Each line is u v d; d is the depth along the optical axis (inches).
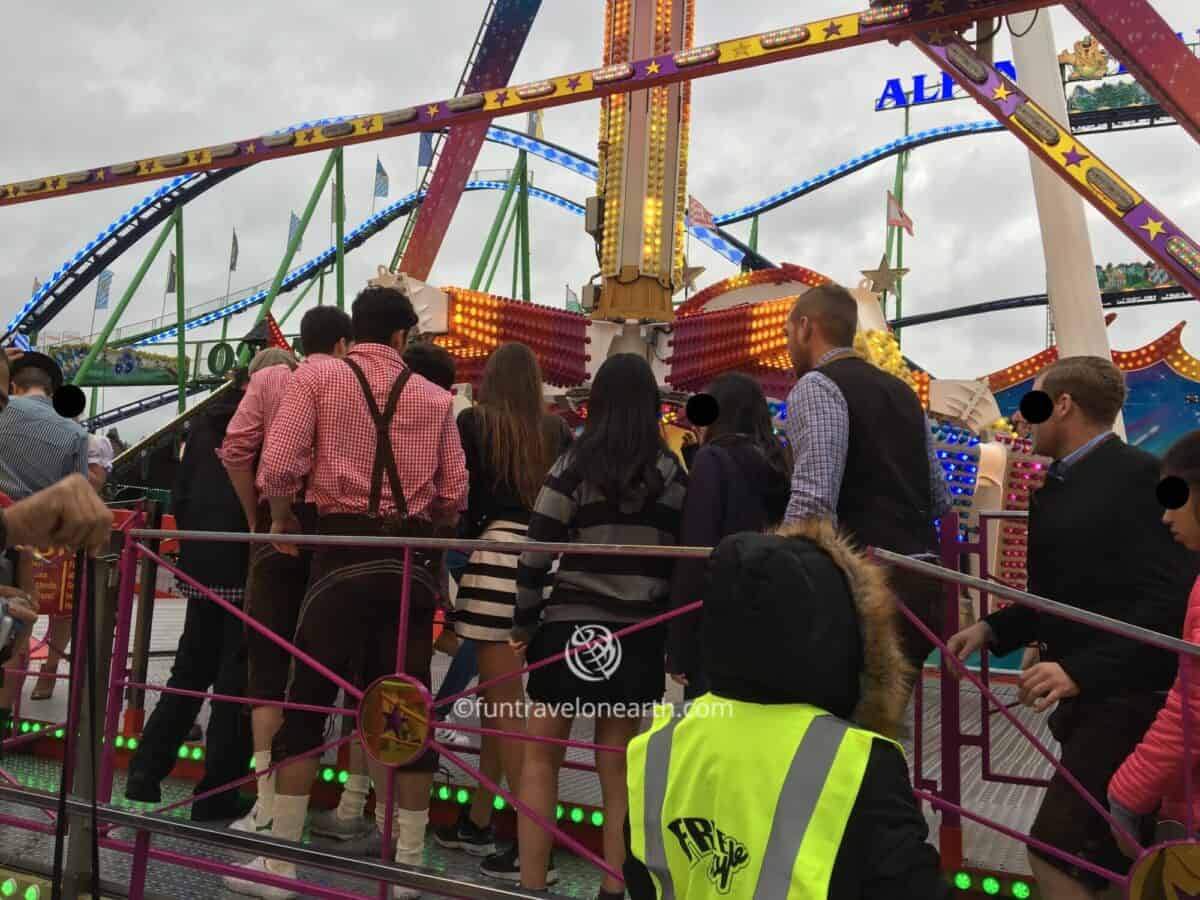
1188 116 416.2
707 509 132.7
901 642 124.3
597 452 132.8
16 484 172.6
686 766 65.3
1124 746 111.2
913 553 128.0
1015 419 141.5
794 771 60.7
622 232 617.6
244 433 168.4
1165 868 90.4
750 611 64.2
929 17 436.8
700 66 508.1
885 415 132.0
